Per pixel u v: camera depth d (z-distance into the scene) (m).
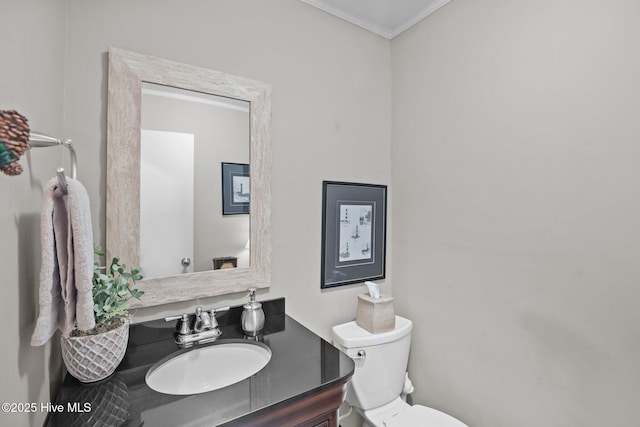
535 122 1.19
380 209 1.79
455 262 1.49
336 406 0.91
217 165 1.26
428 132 1.62
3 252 0.55
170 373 1.02
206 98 1.24
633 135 0.95
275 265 1.43
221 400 0.79
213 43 1.26
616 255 0.99
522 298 1.23
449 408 1.51
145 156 1.12
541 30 1.17
